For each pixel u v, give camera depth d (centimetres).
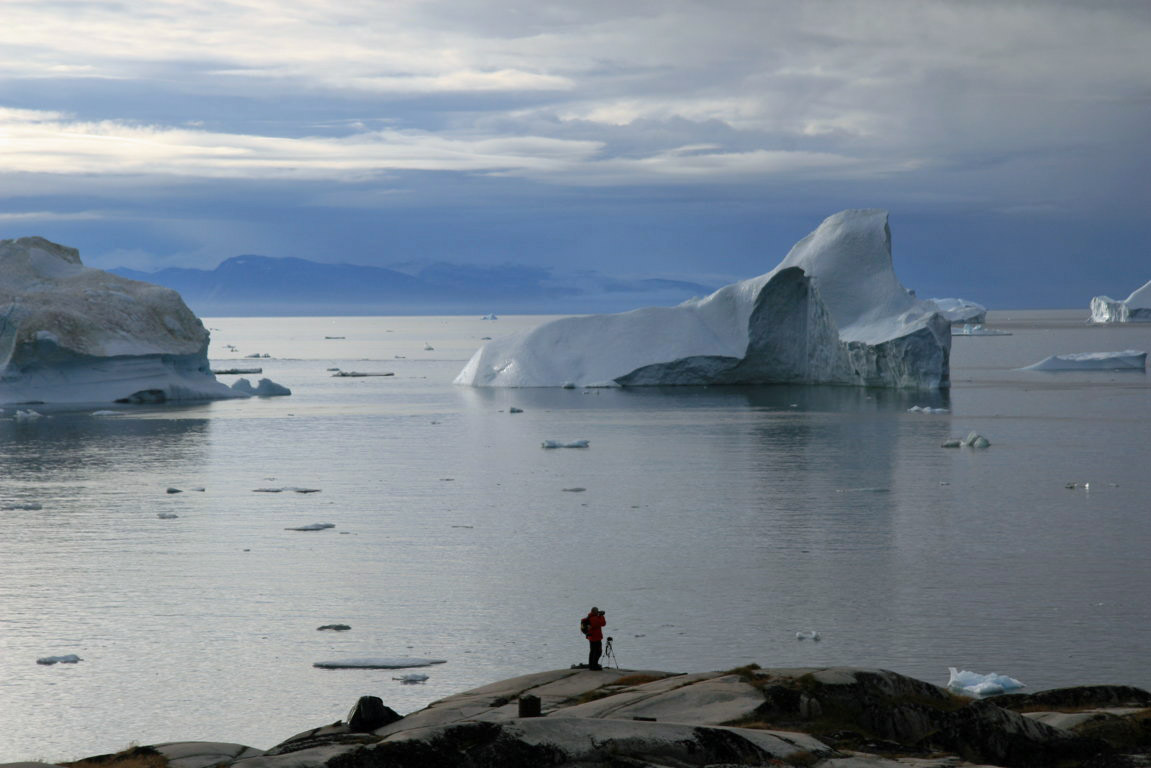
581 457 8581
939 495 6738
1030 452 8562
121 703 3453
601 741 2172
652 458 8475
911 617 4212
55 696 3509
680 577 4844
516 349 15688
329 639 4041
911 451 8675
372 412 12250
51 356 12875
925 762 2227
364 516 6269
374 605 4453
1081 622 4116
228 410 12525
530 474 7781
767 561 5109
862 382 14138
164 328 13938
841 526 5853
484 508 6494
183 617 4306
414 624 4203
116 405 12988
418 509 6475
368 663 3762
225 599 4550
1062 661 3691
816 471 7725
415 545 5509
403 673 3681
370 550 5403
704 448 8981
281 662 3800
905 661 3722
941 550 5275
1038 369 17650
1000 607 4325
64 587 4738
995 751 2417
